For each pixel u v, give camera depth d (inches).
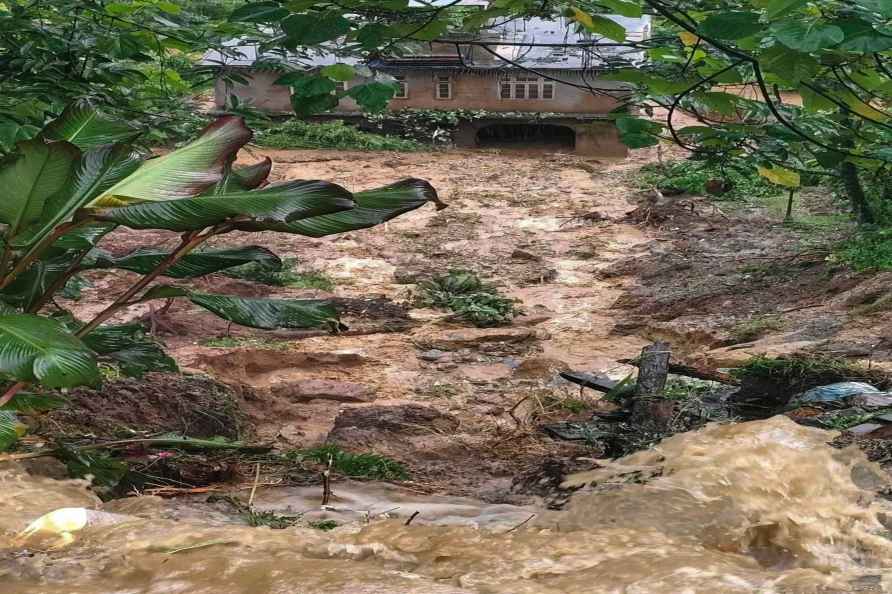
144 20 353.4
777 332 578.2
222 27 341.7
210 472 252.7
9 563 99.1
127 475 213.3
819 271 727.1
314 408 475.5
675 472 116.7
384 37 211.5
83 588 92.7
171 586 91.0
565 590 87.6
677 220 972.6
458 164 1275.8
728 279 746.8
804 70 202.2
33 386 273.6
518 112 1360.7
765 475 113.7
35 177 168.6
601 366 564.1
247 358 545.3
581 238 933.2
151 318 605.3
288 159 1252.5
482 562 95.7
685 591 84.4
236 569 93.3
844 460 119.4
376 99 216.1
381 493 254.2
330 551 100.6
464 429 421.1
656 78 248.5
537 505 194.2
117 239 864.9
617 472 125.0
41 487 156.5
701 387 362.9
